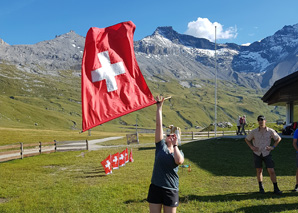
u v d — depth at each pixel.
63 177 15.14
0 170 17.84
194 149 26.50
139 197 10.15
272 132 10.02
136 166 18.14
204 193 10.52
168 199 4.84
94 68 5.04
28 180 14.52
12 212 8.84
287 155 20.73
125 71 5.17
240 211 8.06
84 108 4.83
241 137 31.14
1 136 55.16
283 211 7.91
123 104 5.04
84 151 29.25
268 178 13.05
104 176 15.04
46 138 56.03
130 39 5.25
